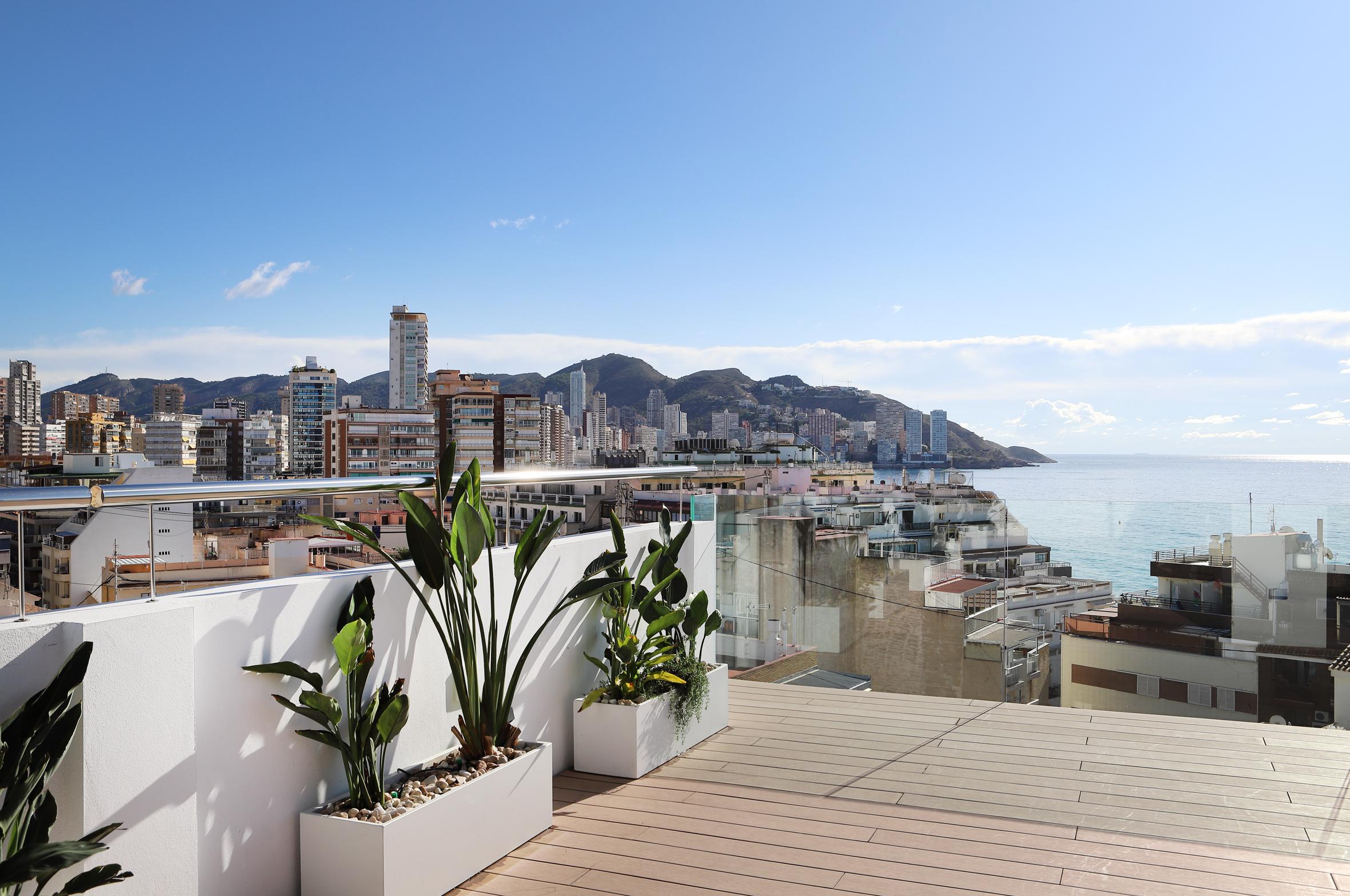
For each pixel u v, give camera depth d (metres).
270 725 2.14
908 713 4.12
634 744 3.23
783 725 3.94
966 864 2.46
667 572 3.95
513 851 2.56
